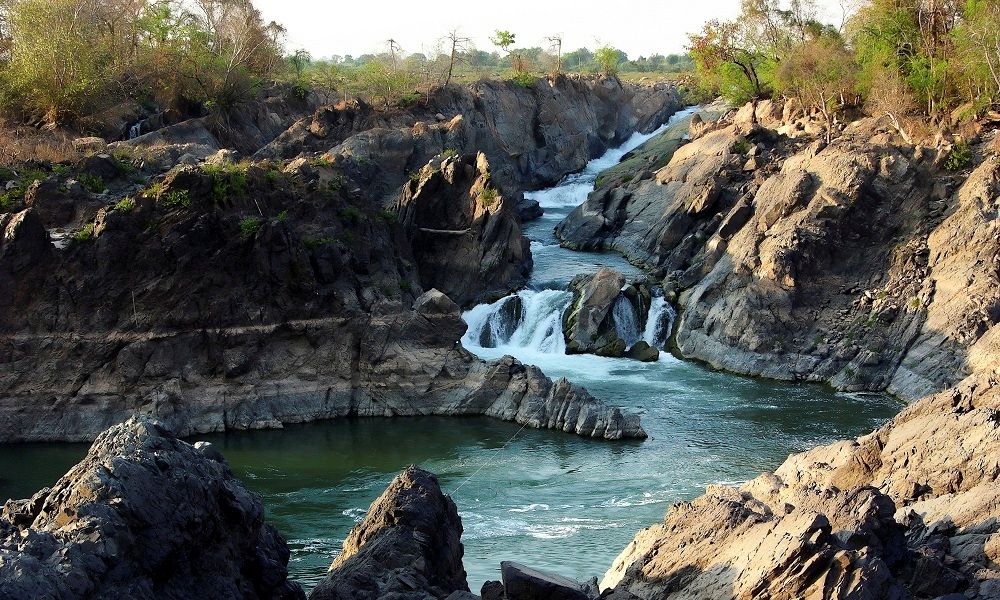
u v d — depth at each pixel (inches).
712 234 3449.8
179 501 971.9
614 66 7396.7
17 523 964.6
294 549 1699.1
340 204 2815.0
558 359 2955.2
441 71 5378.9
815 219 3029.0
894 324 2763.3
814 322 2866.6
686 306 3120.1
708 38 4795.8
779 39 4613.7
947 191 3038.9
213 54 4264.3
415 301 2679.6
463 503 1916.8
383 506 1306.6
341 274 2647.6
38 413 2310.5
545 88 5438.0
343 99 4827.8
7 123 3511.3
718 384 2716.5
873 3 4077.3
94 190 2738.7
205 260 2465.6
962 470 1478.8
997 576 1154.7
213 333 2449.6
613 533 1744.6
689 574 1178.6
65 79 3651.6
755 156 3715.6
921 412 1657.2
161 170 3154.5
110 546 885.2
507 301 3161.9
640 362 2933.1
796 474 1673.2
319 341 2549.2
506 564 1094.4
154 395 2358.5
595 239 3978.8
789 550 1047.0
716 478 2031.3
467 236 3299.7
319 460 2198.6
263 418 2433.6
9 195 2573.8
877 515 1181.1
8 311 2338.8
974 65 3427.7
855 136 3474.4
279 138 4094.5
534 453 2220.7
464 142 4190.5
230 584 995.3
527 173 5123.0
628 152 5452.8
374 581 1153.4
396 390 2536.9
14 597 796.0
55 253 2380.7
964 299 2645.2
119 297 2397.9
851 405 2527.1
